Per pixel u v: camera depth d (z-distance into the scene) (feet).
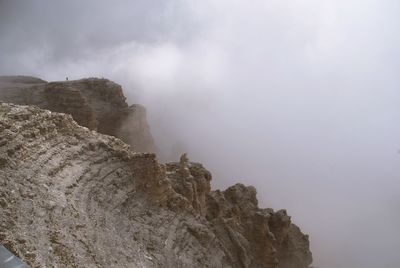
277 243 144.66
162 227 95.86
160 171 103.45
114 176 93.04
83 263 64.95
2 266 25.21
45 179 76.43
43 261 58.65
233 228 126.31
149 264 80.38
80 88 213.25
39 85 205.87
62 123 92.58
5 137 75.77
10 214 63.26
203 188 131.85
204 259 98.89
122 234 81.97
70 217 72.38
